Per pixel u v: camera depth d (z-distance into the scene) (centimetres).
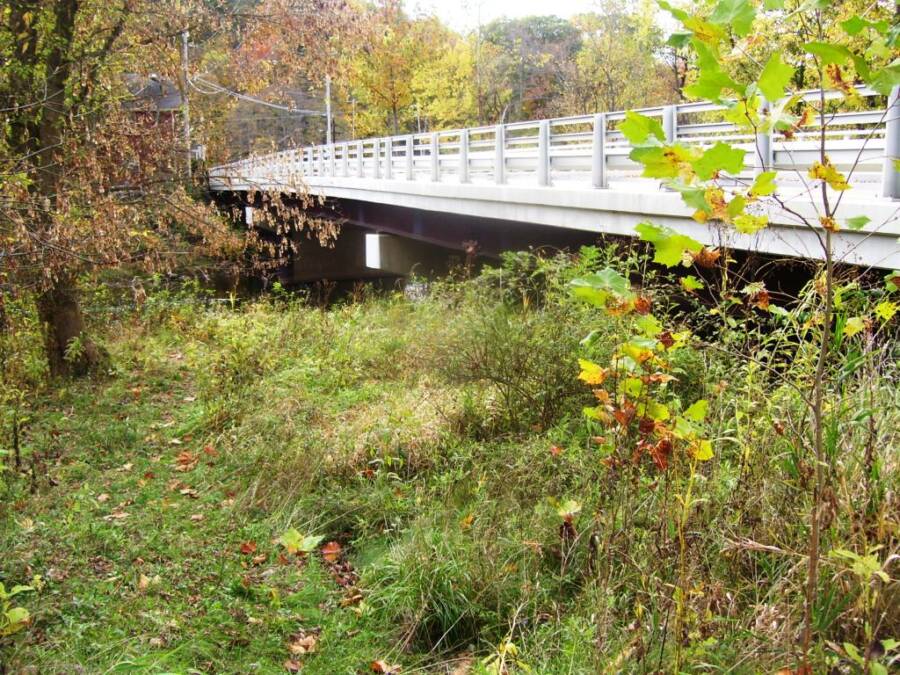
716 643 309
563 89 4878
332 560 531
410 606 439
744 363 554
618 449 343
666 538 343
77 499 609
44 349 1038
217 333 1255
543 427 682
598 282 275
